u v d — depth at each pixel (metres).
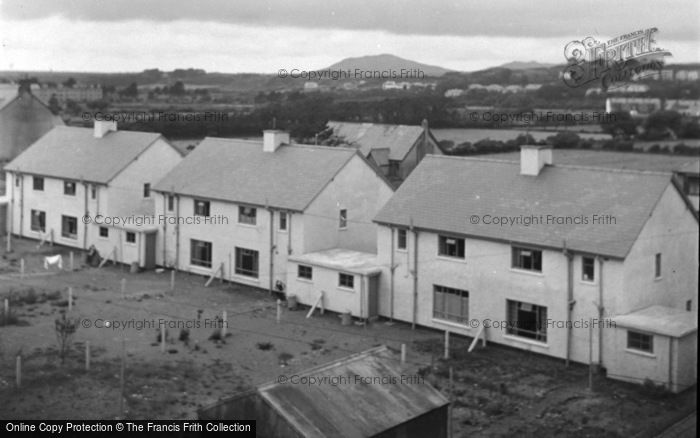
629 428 31.83
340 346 41.03
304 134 83.81
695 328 35.59
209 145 58.66
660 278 39.66
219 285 52.34
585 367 38.38
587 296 38.22
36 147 66.69
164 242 56.00
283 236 49.84
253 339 41.81
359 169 52.16
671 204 40.06
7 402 32.19
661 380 35.41
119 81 100.81
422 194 45.59
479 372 37.81
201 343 40.84
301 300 47.84
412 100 90.25
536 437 30.92
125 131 64.06
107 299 48.56
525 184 43.56
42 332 41.66
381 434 25.30
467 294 42.47
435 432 27.12
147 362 37.75
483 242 41.47
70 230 62.00
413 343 41.75
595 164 61.56
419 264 43.91
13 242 63.53
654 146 70.44
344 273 45.66
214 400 33.53
